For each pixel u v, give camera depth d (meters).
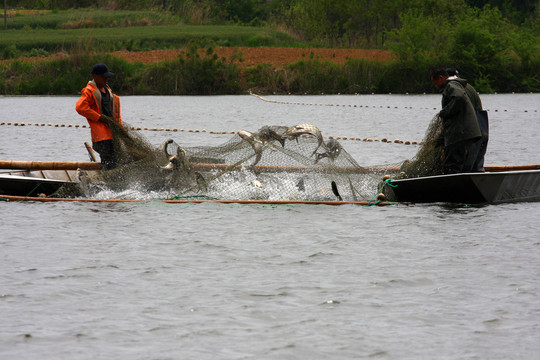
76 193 40.41
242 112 110.31
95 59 152.62
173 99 138.75
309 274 25.30
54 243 29.30
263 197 40.16
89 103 40.69
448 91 38.81
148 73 153.88
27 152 62.12
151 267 26.03
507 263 26.39
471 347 19.39
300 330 20.48
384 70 162.38
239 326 20.75
